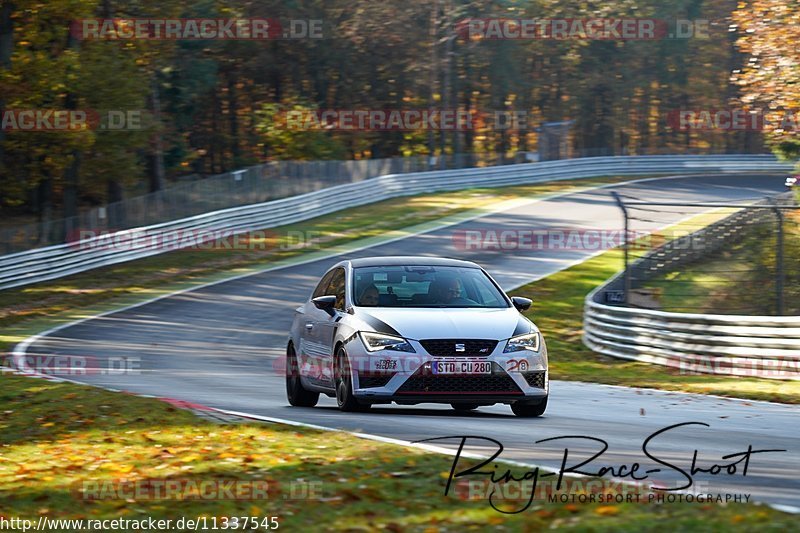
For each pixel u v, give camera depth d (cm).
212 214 10231
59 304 7419
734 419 2902
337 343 2830
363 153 19488
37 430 2606
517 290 7725
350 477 1869
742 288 6444
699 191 14150
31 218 13638
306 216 11588
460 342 2689
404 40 18100
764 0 6806
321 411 2902
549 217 11669
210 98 18925
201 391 3666
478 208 12412
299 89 18988
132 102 10831
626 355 5431
